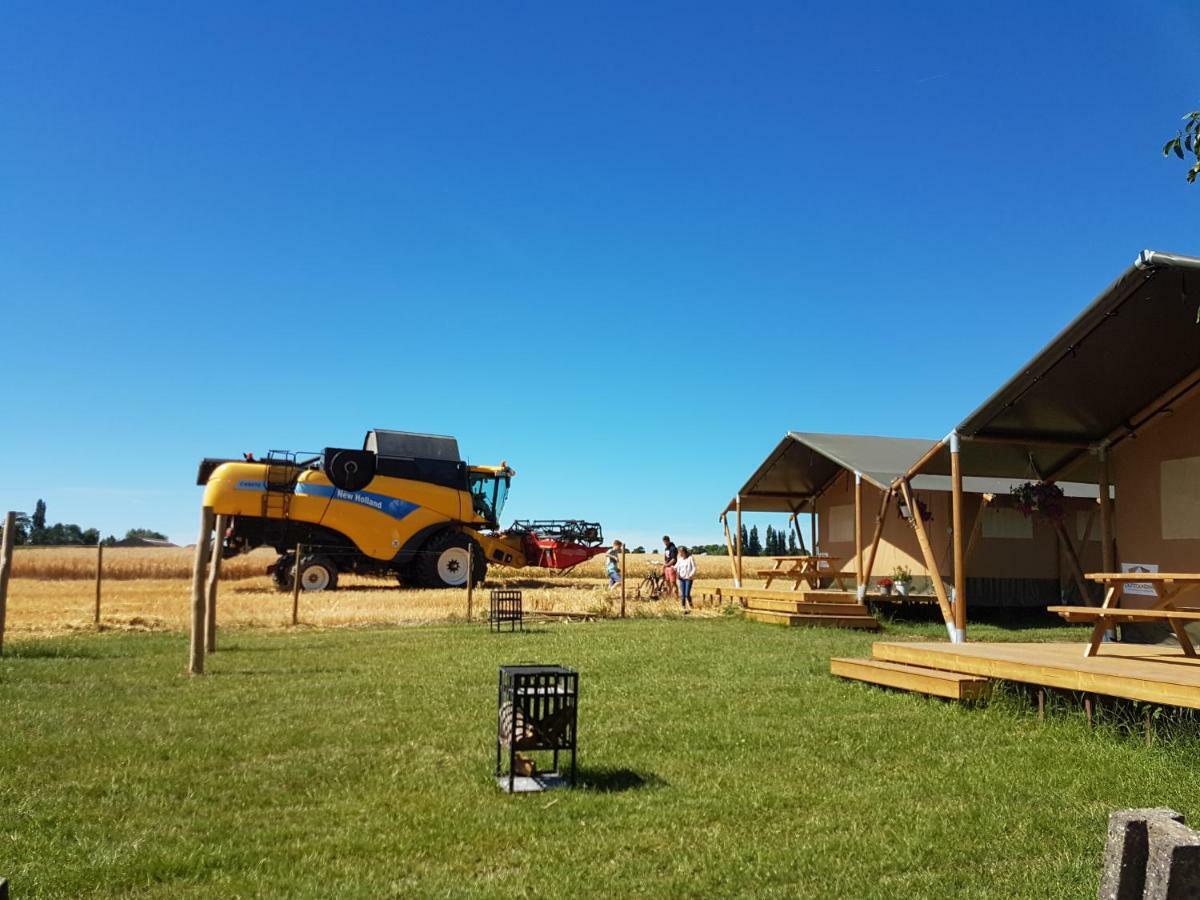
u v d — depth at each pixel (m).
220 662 10.88
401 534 25.45
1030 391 11.48
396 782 5.48
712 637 14.34
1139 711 6.96
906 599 18.08
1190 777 5.66
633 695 8.54
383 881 3.94
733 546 22.27
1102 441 12.79
